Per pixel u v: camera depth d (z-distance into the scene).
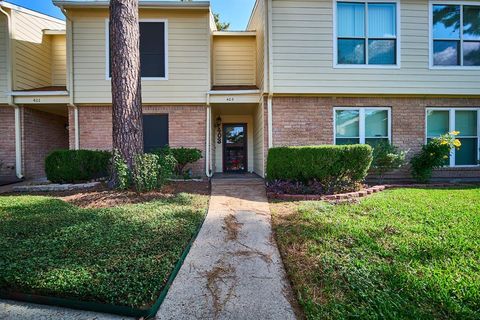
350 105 8.52
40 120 10.25
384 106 8.60
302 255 3.13
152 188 6.12
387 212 4.66
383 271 2.71
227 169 11.86
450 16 8.57
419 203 5.28
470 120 8.85
